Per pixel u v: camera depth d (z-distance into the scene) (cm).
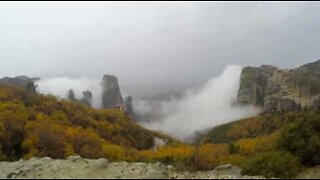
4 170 3891
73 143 10719
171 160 8288
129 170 3669
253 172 3800
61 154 9719
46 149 9700
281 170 3659
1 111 10788
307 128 4197
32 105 13938
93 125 15475
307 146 4025
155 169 3725
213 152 10550
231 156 8062
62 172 3634
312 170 3819
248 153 8031
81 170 3678
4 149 9050
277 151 4109
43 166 3881
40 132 10181
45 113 13850
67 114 15000
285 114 15425
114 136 15962
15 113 11219
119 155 11050
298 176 3644
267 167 3719
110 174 3519
